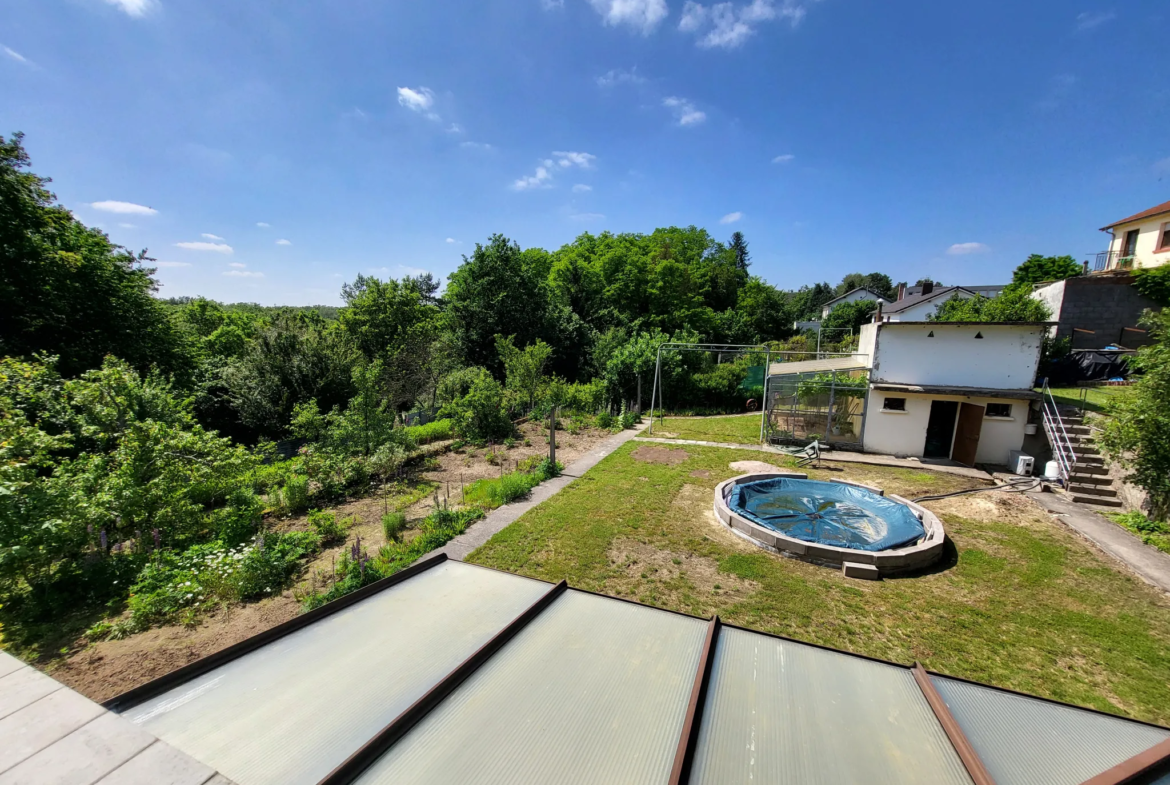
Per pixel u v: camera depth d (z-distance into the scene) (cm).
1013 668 530
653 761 235
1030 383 1298
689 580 716
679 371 2317
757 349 1739
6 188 1327
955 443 1405
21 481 611
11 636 569
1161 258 2070
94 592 651
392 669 305
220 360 2072
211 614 628
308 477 1089
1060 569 748
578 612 394
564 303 3712
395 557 774
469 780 220
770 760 237
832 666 323
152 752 170
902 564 736
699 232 5669
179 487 809
